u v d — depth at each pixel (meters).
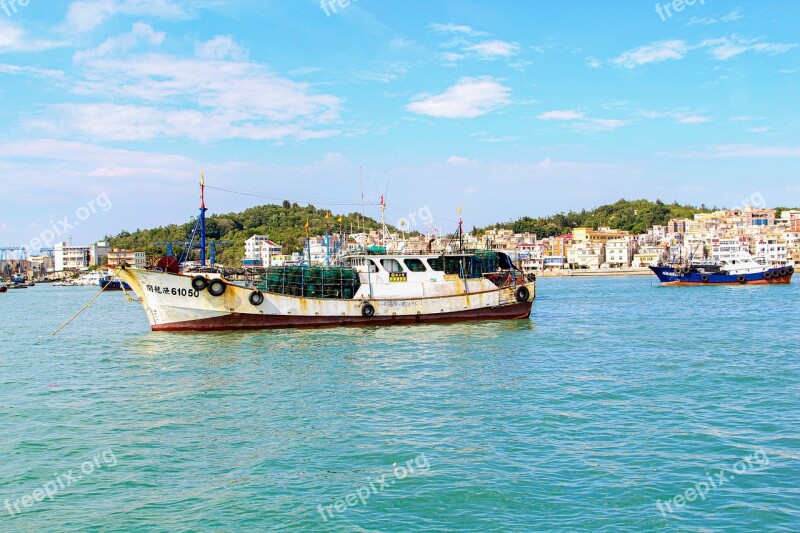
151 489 21.31
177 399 32.56
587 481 21.28
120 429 27.69
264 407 30.66
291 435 26.41
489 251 64.12
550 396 32.31
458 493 20.47
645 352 45.78
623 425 27.20
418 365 40.41
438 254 59.84
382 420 28.31
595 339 52.38
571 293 125.62
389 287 58.00
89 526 18.80
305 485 21.38
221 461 23.64
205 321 53.88
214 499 20.42
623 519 18.67
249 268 58.69
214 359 43.03
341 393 33.22
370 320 56.81
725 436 25.62
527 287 61.41
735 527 18.16
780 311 76.50
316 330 54.72
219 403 31.58
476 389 33.91
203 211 59.50
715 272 137.38
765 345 48.94
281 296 54.66
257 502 20.14
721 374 37.56
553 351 45.97
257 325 54.50
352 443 25.31
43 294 172.62
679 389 33.75
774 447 24.27
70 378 38.75
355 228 199.88
